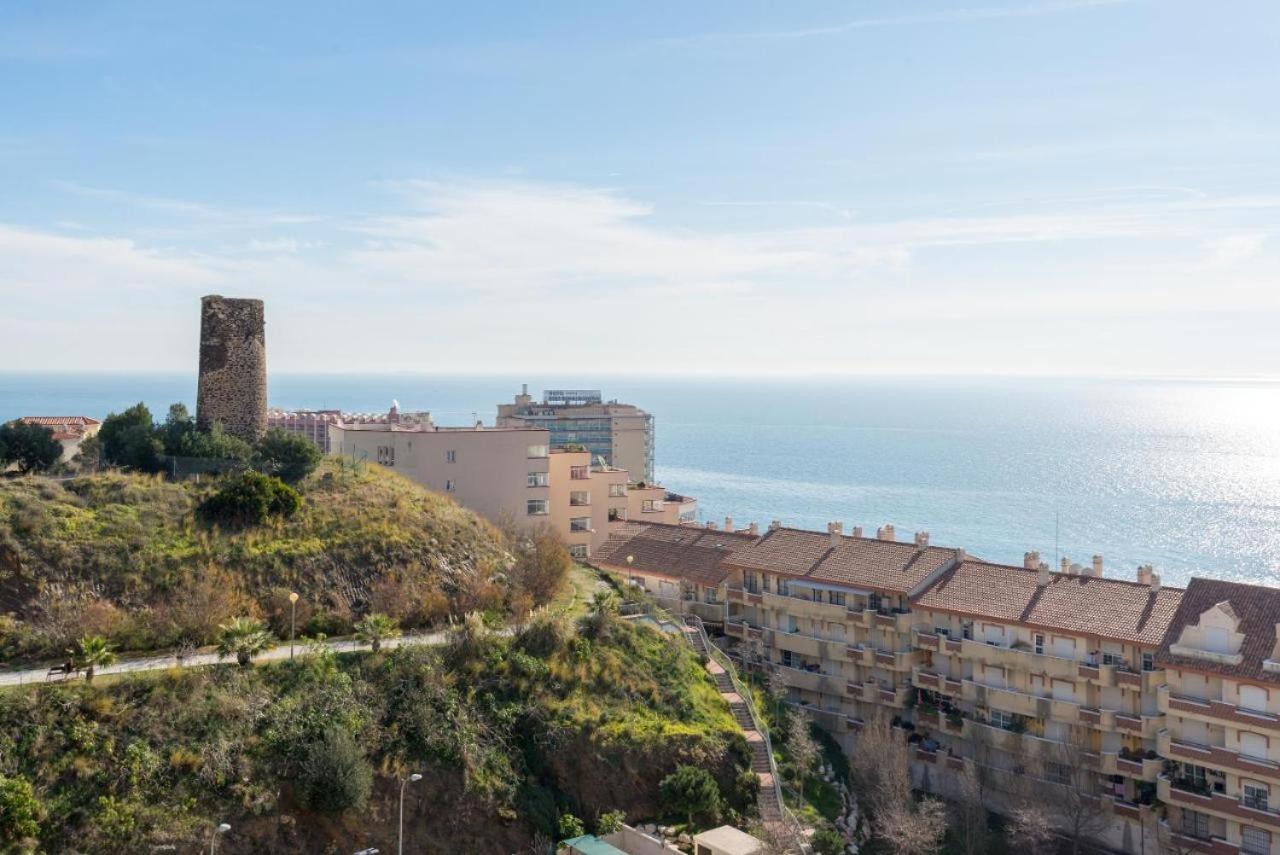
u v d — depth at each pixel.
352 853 61.38
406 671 70.94
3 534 73.56
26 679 63.44
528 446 120.81
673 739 72.62
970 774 76.06
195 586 75.12
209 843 57.78
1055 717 78.31
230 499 82.44
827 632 93.12
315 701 66.50
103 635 69.50
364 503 89.50
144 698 62.94
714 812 69.31
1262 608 72.62
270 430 97.25
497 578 87.31
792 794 74.69
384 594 80.06
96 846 55.81
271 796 60.81
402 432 116.88
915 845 69.12
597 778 69.81
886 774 74.69
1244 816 68.50
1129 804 74.44
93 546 75.81
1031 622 80.38
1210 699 70.94
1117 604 79.19
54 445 94.00
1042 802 74.44
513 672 73.94
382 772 64.62
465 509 101.31
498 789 66.75
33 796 56.25
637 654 80.62
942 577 89.06
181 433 95.06
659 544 114.31
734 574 101.50
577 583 98.69
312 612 77.19
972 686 83.00
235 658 68.50
